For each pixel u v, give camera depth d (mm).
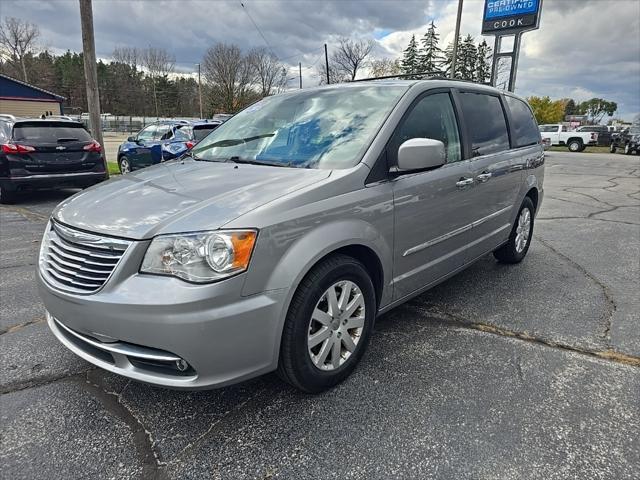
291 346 2293
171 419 2354
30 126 8422
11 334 3281
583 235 6387
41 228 6633
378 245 2668
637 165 19344
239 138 3393
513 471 1991
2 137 8336
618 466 2020
